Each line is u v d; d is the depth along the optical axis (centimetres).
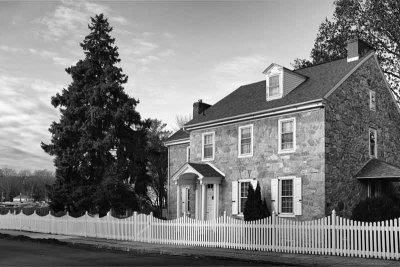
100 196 2919
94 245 2102
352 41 2509
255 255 1678
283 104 2330
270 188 2378
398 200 2359
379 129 2552
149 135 4419
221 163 2705
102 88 3062
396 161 2678
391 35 3291
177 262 1548
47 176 13550
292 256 1644
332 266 1399
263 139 2458
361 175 2278
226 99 3098
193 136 2950
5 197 12394
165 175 4488
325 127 2159
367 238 1586
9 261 1530
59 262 1514
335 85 2244
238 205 2548
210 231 2020
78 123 3111
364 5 3403
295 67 3975
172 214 3194
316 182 2150
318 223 1711
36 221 2998
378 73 2619
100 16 3247
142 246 2017
